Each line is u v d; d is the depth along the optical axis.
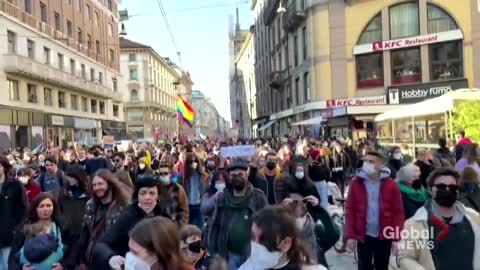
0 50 31.39
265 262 2.57
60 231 5.12
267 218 2.61
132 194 4.67
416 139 16.27
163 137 75.00
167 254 2.65
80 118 44.75
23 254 4.77
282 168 10.02
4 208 6.09
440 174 3.72
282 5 42.59
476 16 28.38
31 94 35.53
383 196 5.64
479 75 28.42
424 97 29.64
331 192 10.81
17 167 10.72
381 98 30.92
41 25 38.12
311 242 4.20
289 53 41.31
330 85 32.28
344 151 16.17
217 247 5.12
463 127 13.11
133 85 85.06
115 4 60.53
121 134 58.06
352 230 5.77
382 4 30.95
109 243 3.99
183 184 9.18
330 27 32.28
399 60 30.92
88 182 5.50
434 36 29.39
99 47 53.38
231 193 5.19
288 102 43.06
